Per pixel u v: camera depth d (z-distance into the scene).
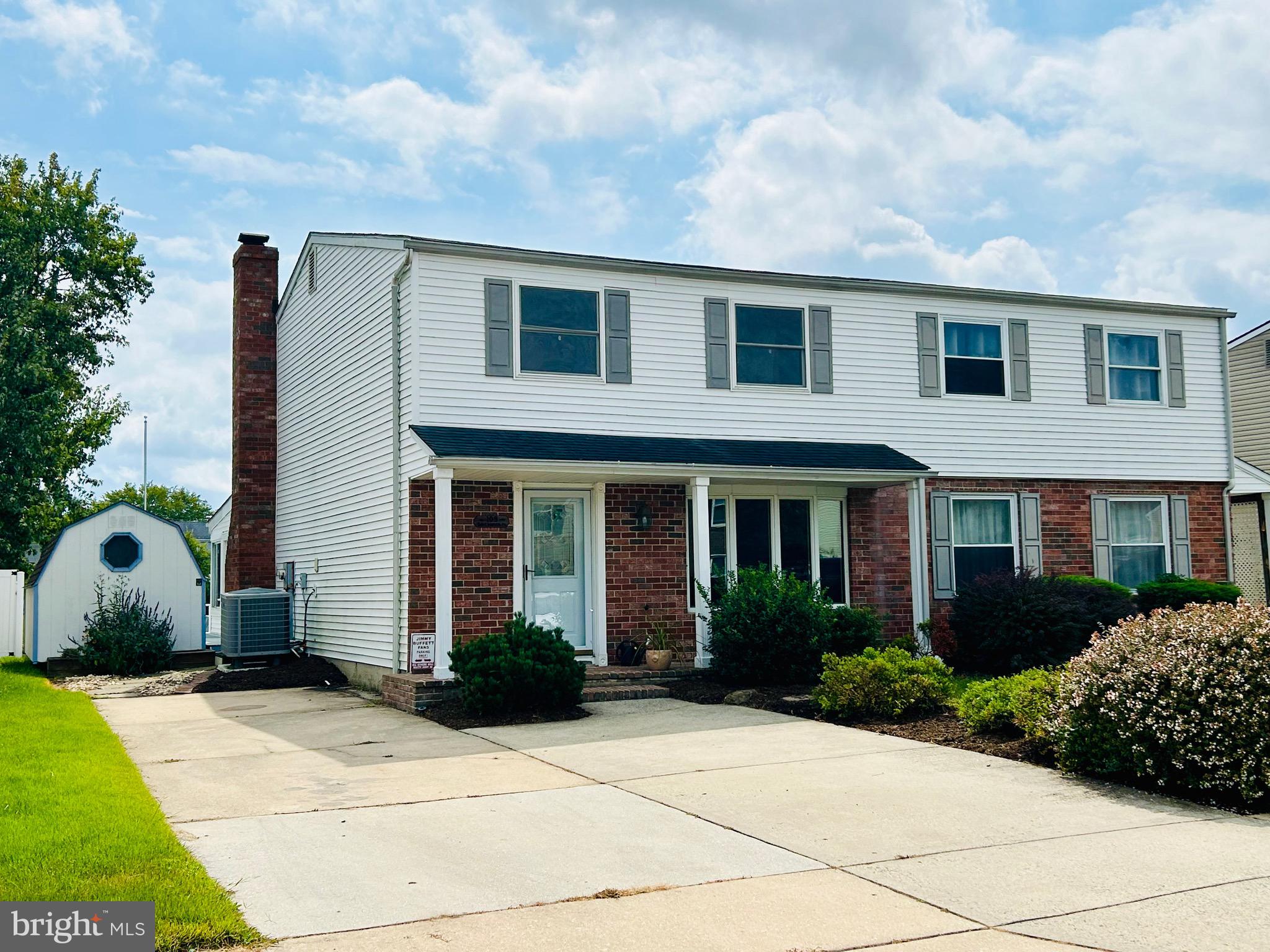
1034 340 18.83
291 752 10.26
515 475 14.59
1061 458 18.81
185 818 7.49
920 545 16.80
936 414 17.98
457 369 14.75
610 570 15.57
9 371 27.92
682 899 5.73
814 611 14.12
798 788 8.38
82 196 31.47
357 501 16.50
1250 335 25.88
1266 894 5.78
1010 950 4.99
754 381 16.86
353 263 16.94
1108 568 19.00
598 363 15.73
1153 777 8.34
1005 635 15.56
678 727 11.37
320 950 4.96
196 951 4.92
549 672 12.37
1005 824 7.27
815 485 17.22
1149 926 5.30
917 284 17.92
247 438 21.28
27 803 7.29
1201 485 19.97
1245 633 8.17
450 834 7.07
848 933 5.21
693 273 16.34
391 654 14.90
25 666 19.88
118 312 32.50
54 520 33.22
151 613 20.05
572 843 6.84
